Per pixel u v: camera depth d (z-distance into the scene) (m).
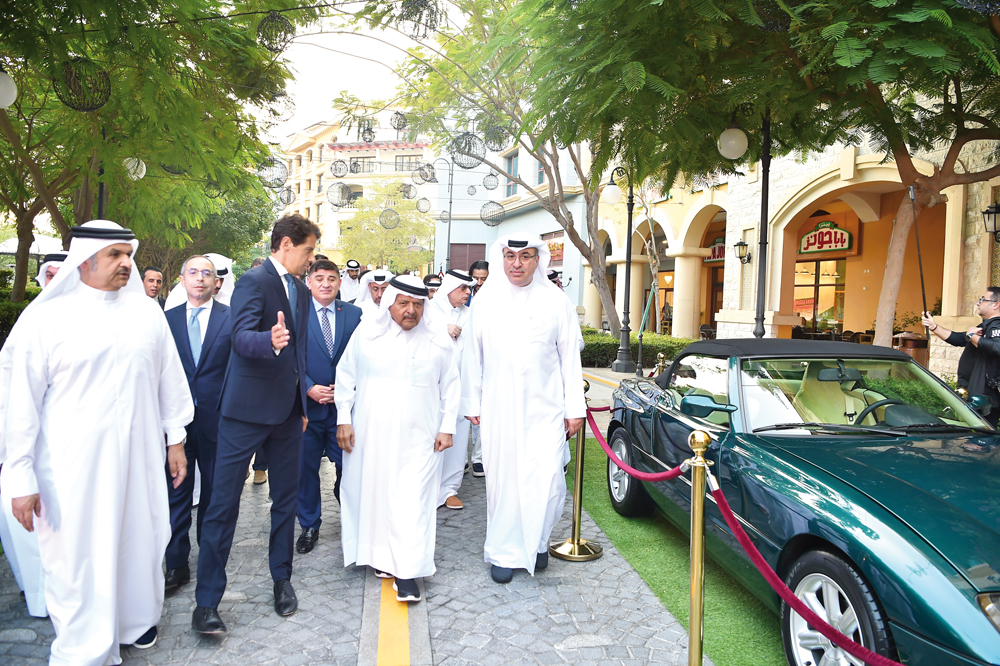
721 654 3.04
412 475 3.72
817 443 3.34
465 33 10.95
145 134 7.82
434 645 3.12
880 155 11.19
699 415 4.01
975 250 9.39
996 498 2.66
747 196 15.14
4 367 2.68
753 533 3.13
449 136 13.09
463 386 4.18
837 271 17.92
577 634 3.24
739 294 15.45
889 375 3.99
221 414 3.28
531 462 3.94
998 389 5.43
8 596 3.56
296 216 3.50
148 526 2.99
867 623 2.37
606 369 15.84
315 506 4.55
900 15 4.22
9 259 38.16
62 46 5.62
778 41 5.38
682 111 6.02
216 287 4.40
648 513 5.08
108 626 2.76
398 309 3.71
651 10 4.71
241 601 3.59
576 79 5.39
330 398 4.34
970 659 2.04
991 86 6.12
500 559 3.90
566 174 24.14
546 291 4.17
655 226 23.33
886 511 2.56
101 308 2.85
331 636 3.20
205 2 6.77
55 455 2.71
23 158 9.99
